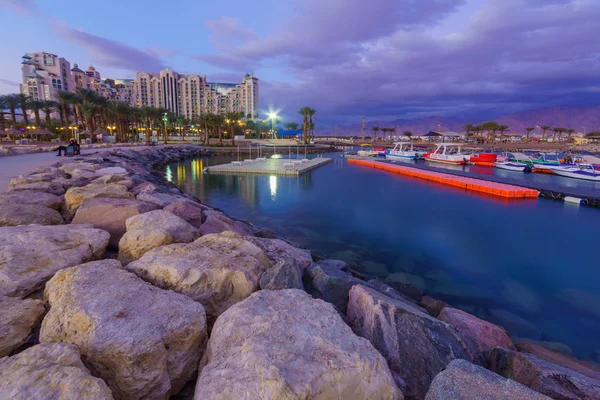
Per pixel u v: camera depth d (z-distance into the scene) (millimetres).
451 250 11938
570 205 19672
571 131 121625
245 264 4250
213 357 2609
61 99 54156
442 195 22812
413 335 3623
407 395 3105
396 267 10180
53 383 2002
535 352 5246
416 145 93688
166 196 9719
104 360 2465
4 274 3463
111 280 3348
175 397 2814
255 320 2910
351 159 52188
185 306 3084
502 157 45969
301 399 2068
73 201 7098
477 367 2570
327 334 2766
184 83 176000
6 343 2666
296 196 22281
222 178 30672
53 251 4105
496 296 8492
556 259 11227
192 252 4246
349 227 14727
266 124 126188
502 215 17391
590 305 8070
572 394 3010
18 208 5719
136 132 80000
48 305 3242
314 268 5461
